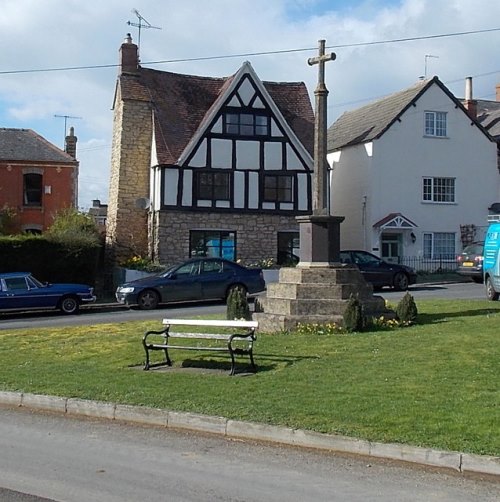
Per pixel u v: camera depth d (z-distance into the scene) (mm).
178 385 10773
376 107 41656
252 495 6645
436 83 38656
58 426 9578
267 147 34719
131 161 34844
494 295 21391
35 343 15500
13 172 36938
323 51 16172
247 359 12406
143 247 34844
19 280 24062
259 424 8633
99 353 13914
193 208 33594
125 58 35750
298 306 15383
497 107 48781
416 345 12812
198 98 36656
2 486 6938
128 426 9492
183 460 7852
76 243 29672
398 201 37969
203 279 25062
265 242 34562
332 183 41531
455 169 39062
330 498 6543
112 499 6539
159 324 17766
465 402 9016
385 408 8891
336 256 16141
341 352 12555
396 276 28812
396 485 6891
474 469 7184
